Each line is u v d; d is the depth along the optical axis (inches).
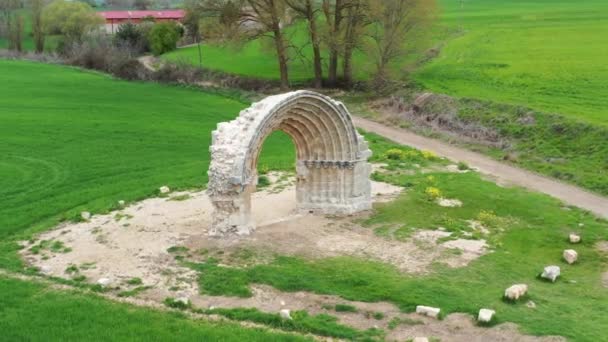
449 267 948.0
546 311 795.4
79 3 4842.5
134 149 1808.6
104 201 1293.1
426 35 2819.9
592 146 1659.7
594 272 962.7
